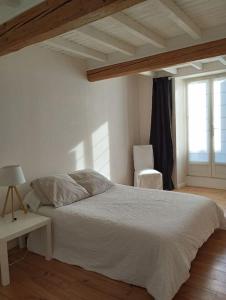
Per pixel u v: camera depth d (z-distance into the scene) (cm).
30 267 259
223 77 502
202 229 265
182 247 218
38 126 333
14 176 262
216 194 487
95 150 428
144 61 348
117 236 231
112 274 233
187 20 264
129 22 266
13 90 304
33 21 214
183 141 555
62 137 367
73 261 260
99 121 435
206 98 528
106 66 385
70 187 317
